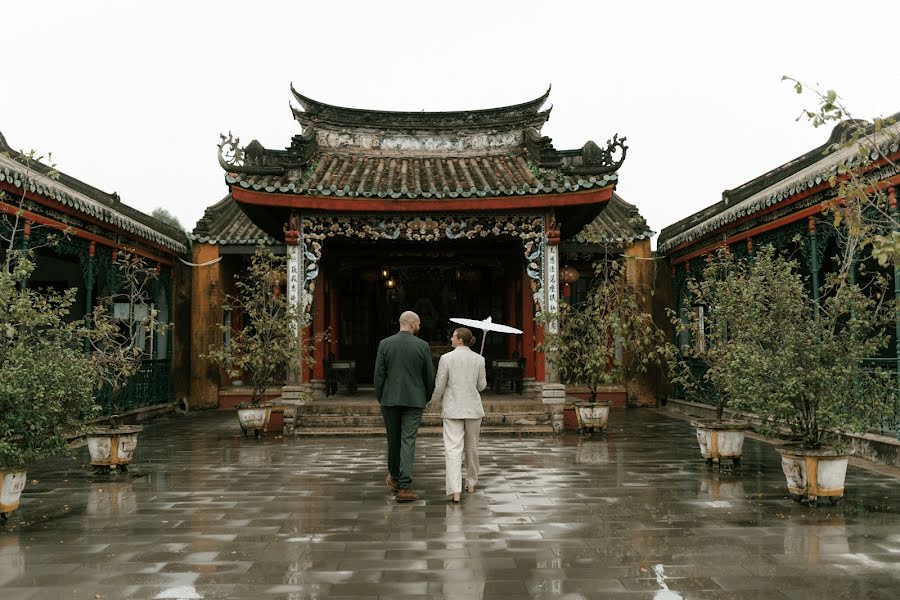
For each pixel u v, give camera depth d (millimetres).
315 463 8891
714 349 8828
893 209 8094
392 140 14852
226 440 11297
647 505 6375
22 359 6035
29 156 8188
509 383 16078
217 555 4863
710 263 9750
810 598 4020
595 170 11945
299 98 14562
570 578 4371
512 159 14539
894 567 4566
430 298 17016
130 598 4055
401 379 6789
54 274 16719
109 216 13016
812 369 6531
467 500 6621
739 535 5344
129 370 9188
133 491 7133
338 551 4953
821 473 6309
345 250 15750
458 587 4211
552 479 7680
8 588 4219
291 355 11625
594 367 12109
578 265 17938
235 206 18859
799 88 5078
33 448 6074
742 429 8305
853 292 6660
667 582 4293
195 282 17359
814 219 10727
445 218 12422
